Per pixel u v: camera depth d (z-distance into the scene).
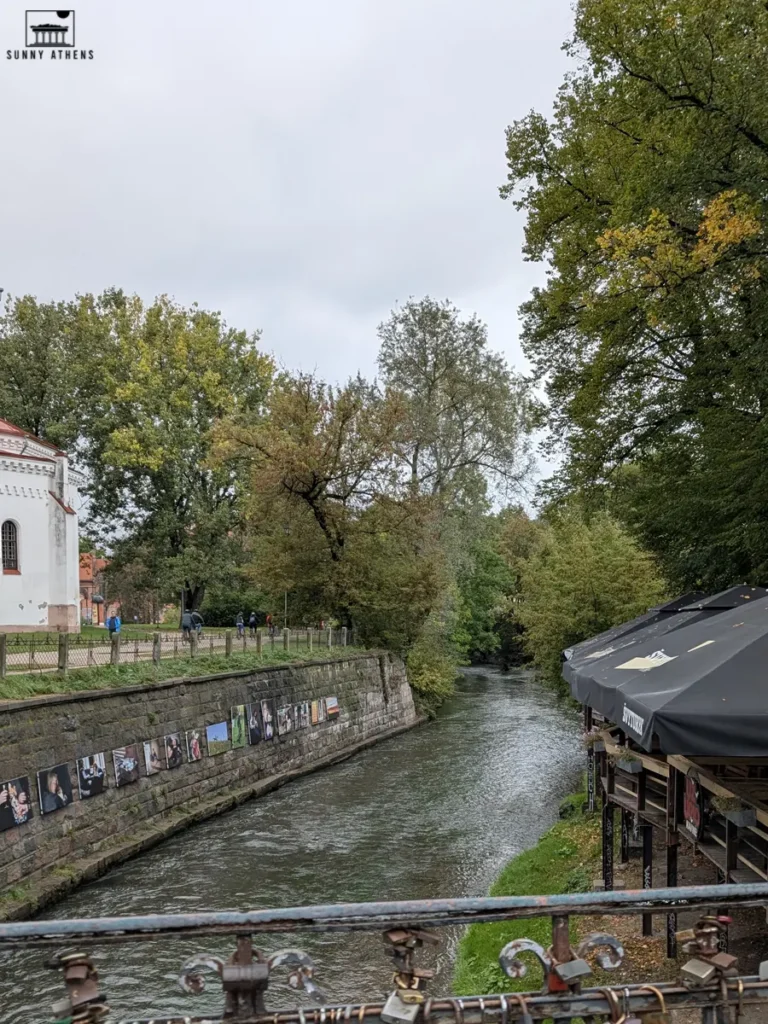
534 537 53.38
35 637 18.00
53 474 27.73
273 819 17.17
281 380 40.38
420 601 31.56
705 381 15.91
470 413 35.94
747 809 6.37
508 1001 2.83
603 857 9.48
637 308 14.93
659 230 12.38
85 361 39.34
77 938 2.59
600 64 13.73
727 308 15.74
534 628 24.70
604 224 16.61
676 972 7.12
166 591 38.50
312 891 12.52
